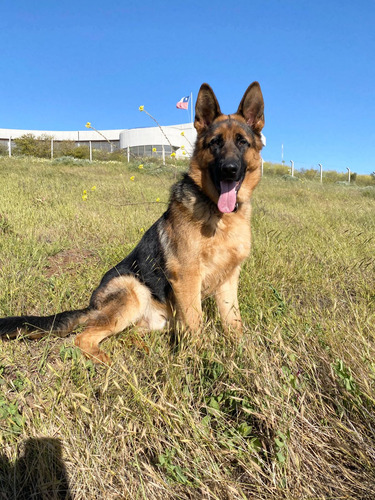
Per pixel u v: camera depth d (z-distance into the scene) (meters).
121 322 1.08
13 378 0.85
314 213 2.99
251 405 0.71
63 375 0.79
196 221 1.05
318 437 0.65
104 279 1.17
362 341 0.82
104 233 2.05
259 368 0.75
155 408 0.68
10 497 0.59
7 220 2.12
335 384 0.74
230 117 1.16
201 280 1.09
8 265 1.46
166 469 0.63
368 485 0.57
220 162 1.04
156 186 4.04
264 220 2.35
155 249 1.14
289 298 1.22
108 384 0.77
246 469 0.60
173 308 1.12
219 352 0.87
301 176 11.05
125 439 0.66
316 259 1.66
